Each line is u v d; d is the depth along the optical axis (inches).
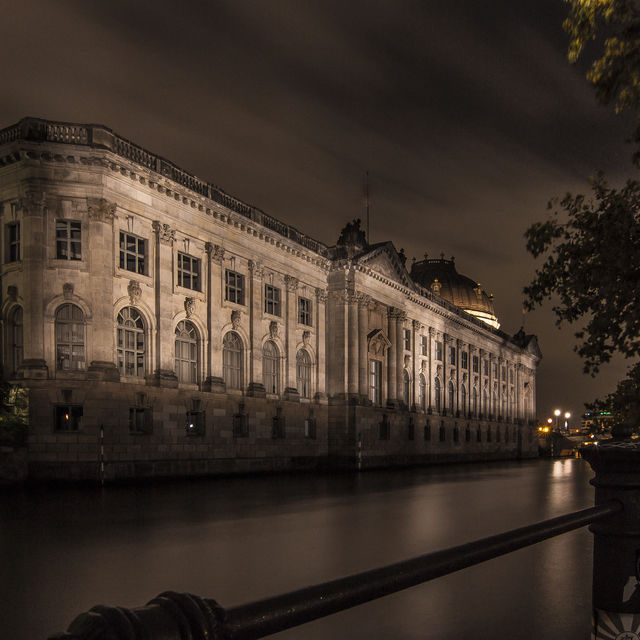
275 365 2036.2
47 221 1397.6
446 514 835.4
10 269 1408.7
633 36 356.8
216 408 1712.6
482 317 4564.5
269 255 2004.2
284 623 68.2
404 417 2613.2
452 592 400.2
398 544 593.3
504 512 854.5
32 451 1339.8
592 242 480.7
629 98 366.0
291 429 2038.6
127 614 55.4
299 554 542.0
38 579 447.8
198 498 1058.1
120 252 1494.8
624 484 144.0
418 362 2861.7
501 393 4008.4
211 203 1732.3
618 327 468.1
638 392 546.9
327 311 2319.1
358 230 2412.6
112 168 1440.7
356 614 349.4
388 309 2600.9
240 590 410.9
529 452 4399.6
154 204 1571.1
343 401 2252.7
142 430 1499.8
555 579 437.7
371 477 1744.6
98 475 1343.5
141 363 1531.7
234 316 1818.4
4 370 1401.3
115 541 610.5
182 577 452.4
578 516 129.4
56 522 748.0
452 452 3154.5
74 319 1406.3
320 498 1069.1
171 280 1609.3
